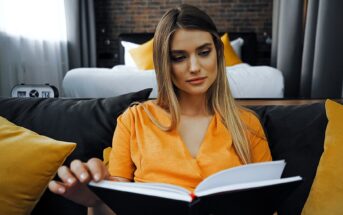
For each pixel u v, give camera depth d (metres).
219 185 0.54
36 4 2.85
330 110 0.93
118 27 4.21
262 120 1.04
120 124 0.91
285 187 0.52
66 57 3.49
